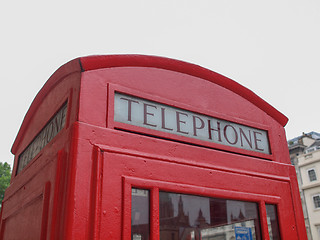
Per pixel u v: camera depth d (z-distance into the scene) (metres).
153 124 3.00
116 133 2.71
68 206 2.29
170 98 3.24
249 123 3.79
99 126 2.68
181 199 2.84
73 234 2.22
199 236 2.81
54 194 2.48
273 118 4.14
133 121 2.90
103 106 2.78
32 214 3.02
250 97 3.97
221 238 2.95
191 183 2.93
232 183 3.24
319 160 25.50
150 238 2.53
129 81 3.04
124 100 2.94
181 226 2.73
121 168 2.60
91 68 2.86
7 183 22.17
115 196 2.49
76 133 2.52
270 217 3.46
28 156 3.93
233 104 3.77
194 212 2.86
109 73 2.95
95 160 2.52
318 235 24.23
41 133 3.63
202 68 3.62
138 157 2.72
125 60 3.08
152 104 3.10
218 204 3.06
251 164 3.54
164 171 2.82
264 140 3.89
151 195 2.66
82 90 2.72
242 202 3.27
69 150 2.49
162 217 2.65
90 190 2.42
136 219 2.53
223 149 3.39
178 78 3.41
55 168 2.59
